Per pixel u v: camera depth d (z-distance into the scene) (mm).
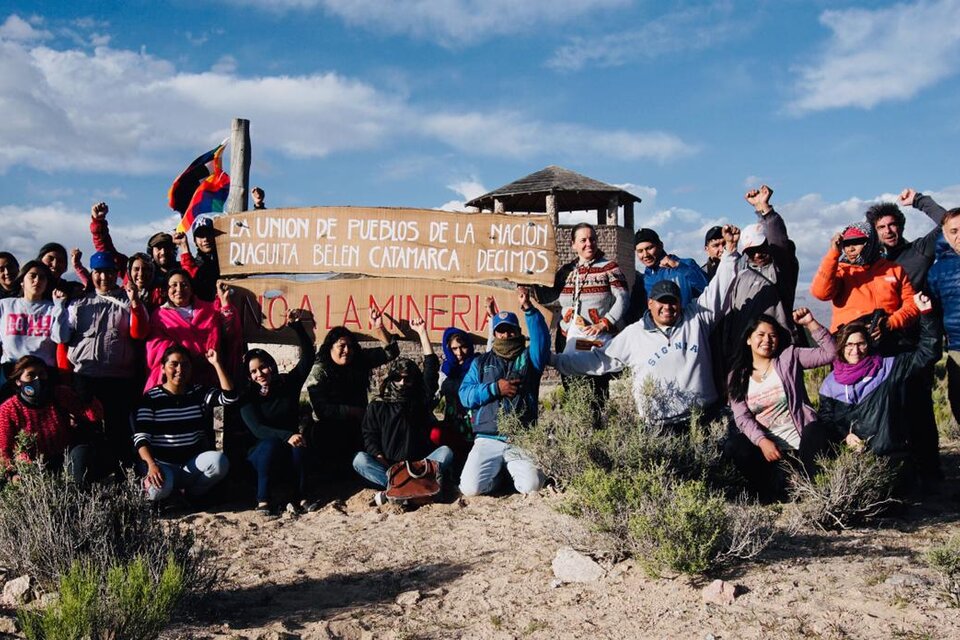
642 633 3910
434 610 4512
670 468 5688
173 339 7211
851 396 5918
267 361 7285
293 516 6777
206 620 4484
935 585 4031
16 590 4570
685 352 6355
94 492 5012
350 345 7594
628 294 7254
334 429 7633
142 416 6773
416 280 8391
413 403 7277
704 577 4445
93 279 7145
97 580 4121
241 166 10328
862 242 6312
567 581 4691
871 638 3561
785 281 6562
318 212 8539
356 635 4262
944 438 8367
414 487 6758
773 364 6086
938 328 5676
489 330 7941
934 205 6488
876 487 5363
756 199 6621
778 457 5840
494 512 6414
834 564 4500
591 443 5934
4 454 6012
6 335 6828
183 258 8547
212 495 7086
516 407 6871
